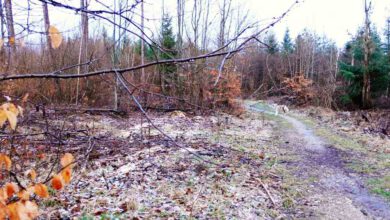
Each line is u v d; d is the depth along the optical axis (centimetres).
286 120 2056
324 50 4297
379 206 732
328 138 1488
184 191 735
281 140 1407
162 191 730
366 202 754
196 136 1250
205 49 1709
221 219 621
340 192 812
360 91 2528
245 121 1789
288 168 989
